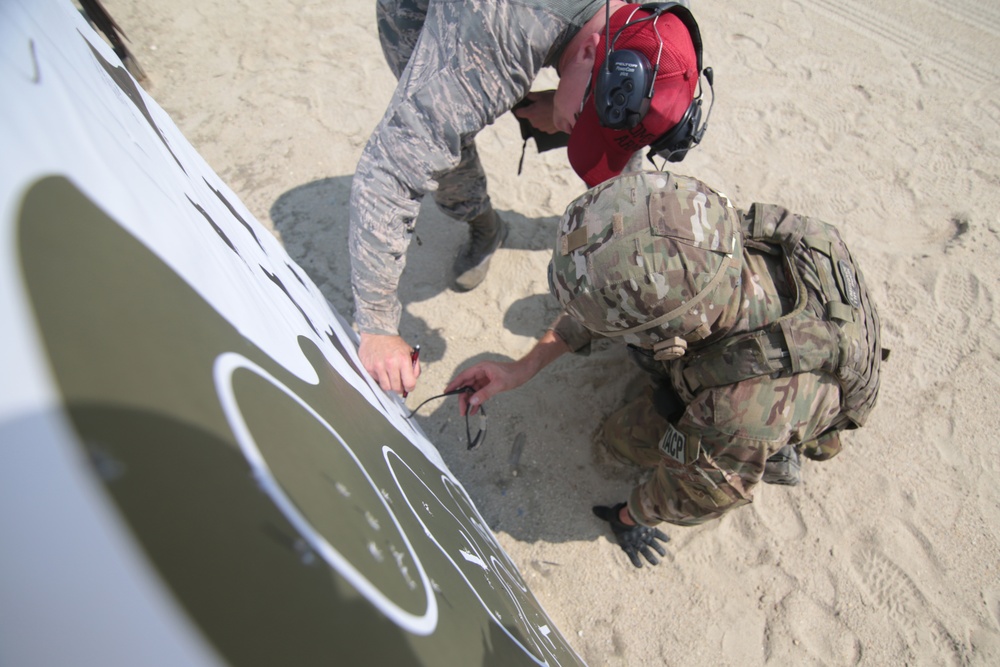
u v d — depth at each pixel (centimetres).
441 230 299
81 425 31
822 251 150
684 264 127
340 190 312
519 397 254
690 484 154
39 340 32
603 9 141
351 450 79
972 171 314
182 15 388
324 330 134
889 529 222
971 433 240
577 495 235
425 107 136
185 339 47
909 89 351
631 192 133
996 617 204
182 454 38
